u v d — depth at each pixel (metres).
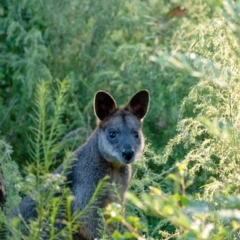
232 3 7.71
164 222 12.22
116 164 12.32
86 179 12.15
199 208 7.22
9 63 19.17
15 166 12.39
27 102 18.30
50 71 19.11
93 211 11.88
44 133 8.38
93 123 18.06
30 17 19.97
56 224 11.56
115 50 19.22
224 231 7.35
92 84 18.47
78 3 19.50
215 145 11.73
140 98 13.04
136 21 19.38
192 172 12.23
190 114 15.31
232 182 11.05
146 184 13.22
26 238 8.38
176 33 18.30
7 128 18.12
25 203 11.73
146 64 17.89
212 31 12.34
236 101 11.33
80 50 19.23
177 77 17.33
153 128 17.02
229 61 11.23
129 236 7.56
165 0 19.97
